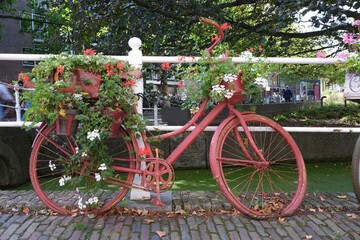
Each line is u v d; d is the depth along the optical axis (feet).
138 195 8.87
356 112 34.45
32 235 6.86
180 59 8.96
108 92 7.36
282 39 21.42
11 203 8.43
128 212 8.20
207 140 20.51
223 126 8.45
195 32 19.21
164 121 21.67
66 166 8.16
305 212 8.43
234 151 19.74
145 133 8.45
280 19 17.02
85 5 20.13
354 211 8.46
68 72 7.29
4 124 9.12
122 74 7.73
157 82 20.26
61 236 6.84
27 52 57.31
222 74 8.09
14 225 7.31
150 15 19.86
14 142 17.39
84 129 7.45
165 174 8.59
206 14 19.04
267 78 8.80
